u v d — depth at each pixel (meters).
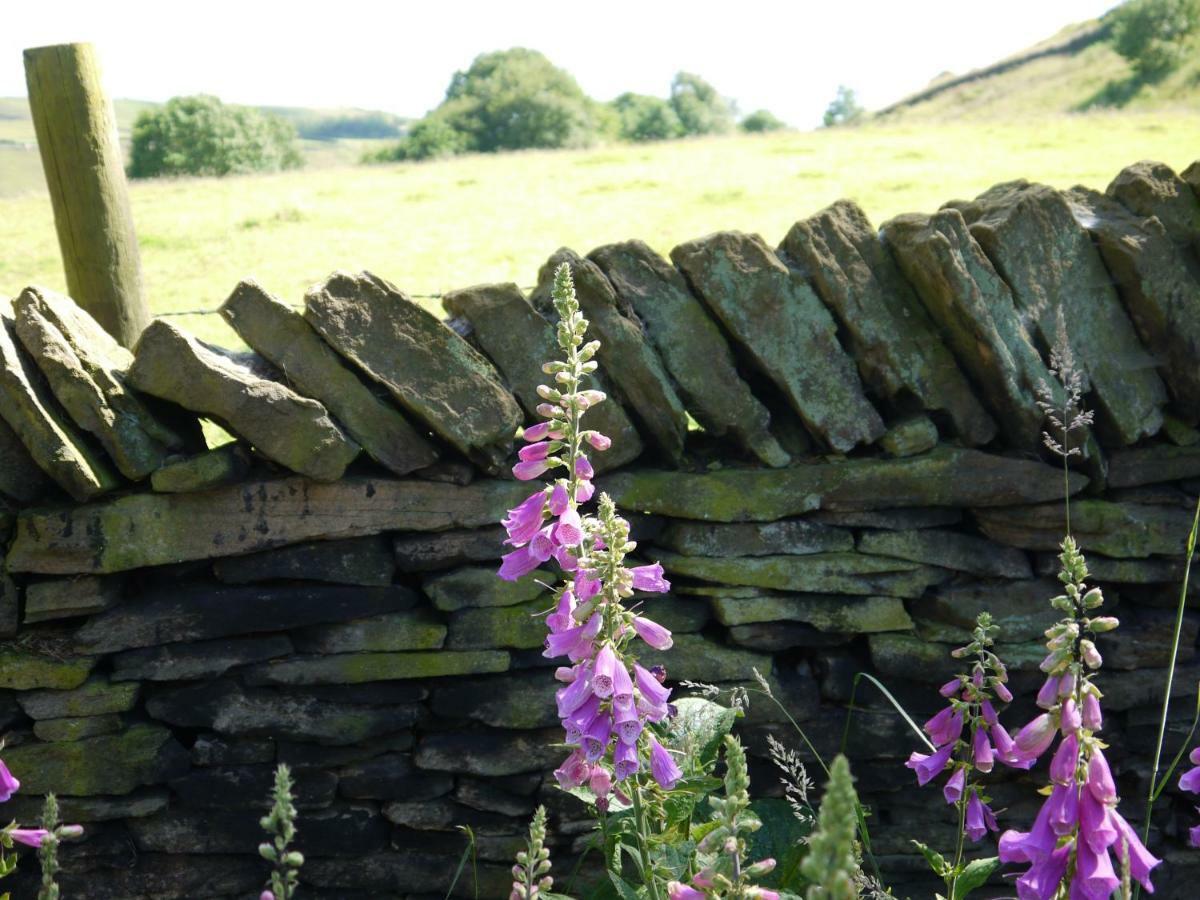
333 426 3.27
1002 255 3.59
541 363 3.44
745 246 3.51
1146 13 58.84
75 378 3.15
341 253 12.02
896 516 3.66
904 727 3.73
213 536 3.31
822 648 3.76
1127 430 3.64
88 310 3.93
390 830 3.62
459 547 3.47
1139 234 3.63
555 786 3.61
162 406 3.34
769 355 3.52
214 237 13.18
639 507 3.56
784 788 3.74
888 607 3.69
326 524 3.37
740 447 3.69
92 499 3.25
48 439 3.12
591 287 3.44
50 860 1.95
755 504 3.58
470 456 3.40
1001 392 3.56
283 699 3.47
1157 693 3.80
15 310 3.24
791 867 3.20
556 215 14.53
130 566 3.27
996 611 3.71
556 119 82.75
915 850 3.83
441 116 82.94
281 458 3.25
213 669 3.41
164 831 3.50
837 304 3.53
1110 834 1.86
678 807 2.53
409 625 3.48
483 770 3.58
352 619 3.47
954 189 15.58
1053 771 1.89
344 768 3.55
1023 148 20.36
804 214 14.05
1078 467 3.71
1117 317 3.67
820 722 3.73
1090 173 16.72
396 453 3.35
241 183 20.28
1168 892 3.89
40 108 3.79
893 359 3.56
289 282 10.36
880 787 3.77
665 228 13.41
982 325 3.45
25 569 3.23
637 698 2.18
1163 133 21.78
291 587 3.42
